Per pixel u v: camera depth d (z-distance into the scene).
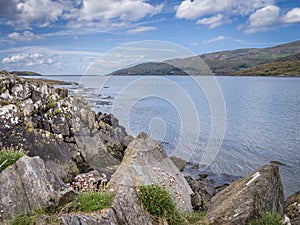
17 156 5.62
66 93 13.25
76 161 10.42
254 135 22.44
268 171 7.48
